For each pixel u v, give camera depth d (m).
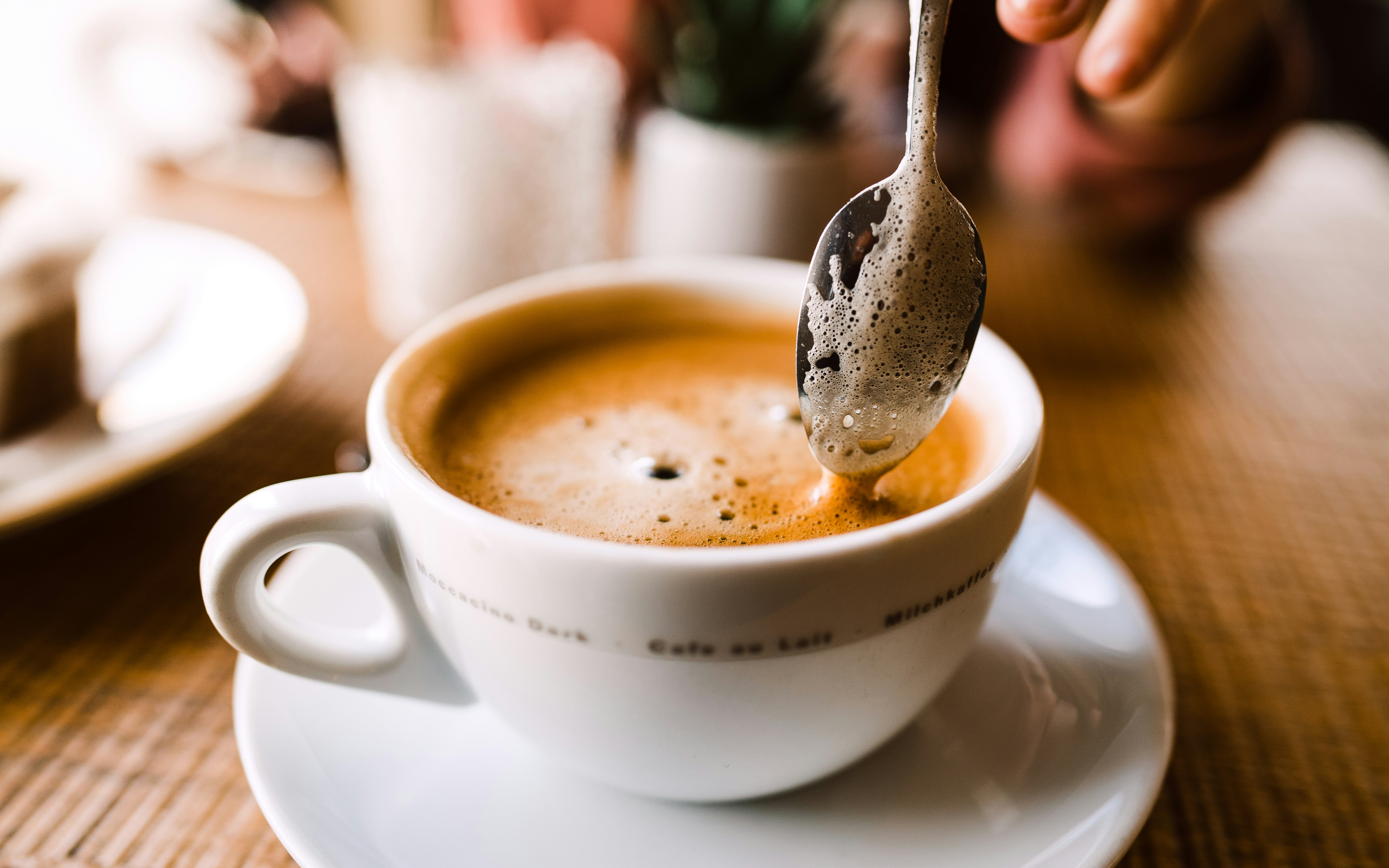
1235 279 0.41
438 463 0.23
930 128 0.19
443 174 0.33
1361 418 0.32
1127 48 0.24
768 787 0.20
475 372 0.25
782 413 0.25
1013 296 0.39
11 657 0.24
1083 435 0.31
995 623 0.23
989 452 0.22
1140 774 0.20
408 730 0.21
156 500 0.27
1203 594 0.26
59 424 0.28
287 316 0.30
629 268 0.27
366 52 0.41
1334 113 0.82
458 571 0.19
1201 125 0.38
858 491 0.22
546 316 0.26
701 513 0.22
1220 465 0.30
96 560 0.26
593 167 0.36
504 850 0.20
